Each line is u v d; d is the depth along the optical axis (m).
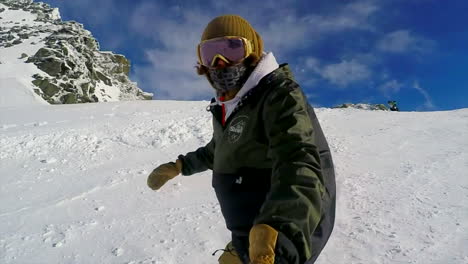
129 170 5.73
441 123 8.20
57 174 5.64
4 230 3.70
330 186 1.41
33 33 38.09
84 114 10.00
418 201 3.91
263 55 1.54
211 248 3.17
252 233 1.08
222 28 1.47
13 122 9.23
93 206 4.32
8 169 5.86
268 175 1.48
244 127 1.44
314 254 1.30
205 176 5.13
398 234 3.17
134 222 3.78
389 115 9.33
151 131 7.70
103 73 41.06
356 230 3.29
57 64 31.84
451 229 3.23
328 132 7.60
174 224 3.68
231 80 1.47
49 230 3.66
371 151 6.16
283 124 1.30
